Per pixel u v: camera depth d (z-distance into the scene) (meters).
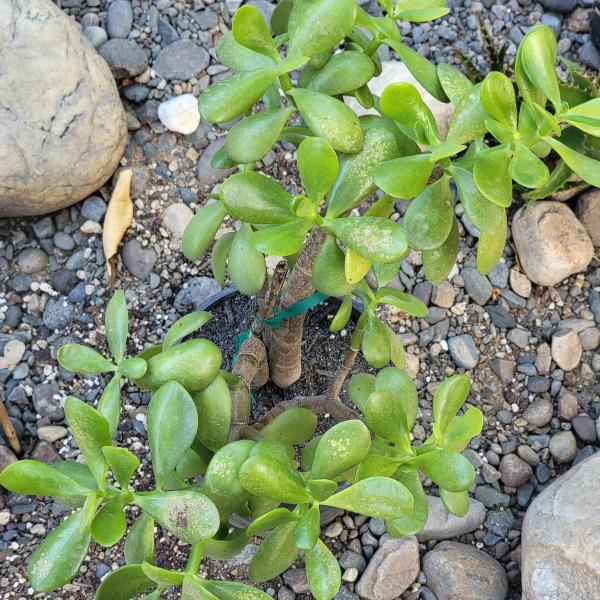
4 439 0.79
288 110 0.56
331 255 0.58
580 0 0.92
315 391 0.79
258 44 0.55
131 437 0.80
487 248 0.56
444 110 0.85
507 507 0.79
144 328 0.82
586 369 0.83
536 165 0.51
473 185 0.55
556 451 0.80
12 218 0.84
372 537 0.78
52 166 0.79
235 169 0.87
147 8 0.90
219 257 0.68
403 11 0.57
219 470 0.54
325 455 0.53
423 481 0.79
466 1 0.92
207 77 0.89
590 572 0.70
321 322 0.80
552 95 0.52
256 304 0.79
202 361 0.57
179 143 0.87
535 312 0.85
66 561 0.52
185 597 0.50
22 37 0.79
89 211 0.84
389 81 0.86
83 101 0.80
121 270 0.84
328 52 0.57
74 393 0.81
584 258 0.84
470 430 0.55
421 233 0.56
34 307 0.82
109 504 0.52
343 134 0.54
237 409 0.62
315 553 0.53
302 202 0.54
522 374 0.83
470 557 0.76
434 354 0.83
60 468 0.55
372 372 0.80
